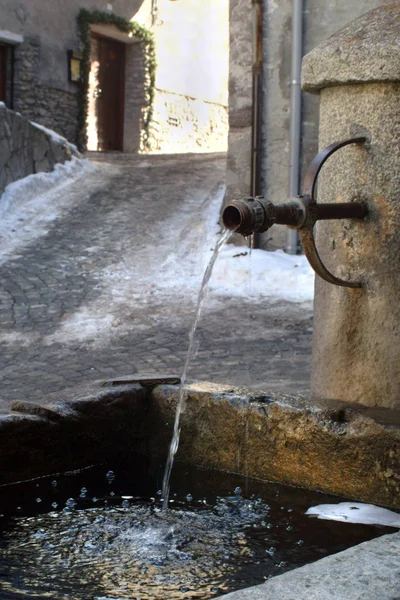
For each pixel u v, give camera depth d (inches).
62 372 263.3
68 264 418.9
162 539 109.3
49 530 112.8
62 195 555.5
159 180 605.0
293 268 397.4
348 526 111.2
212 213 494.3
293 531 111.2
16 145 540.7
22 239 462.9
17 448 130.2
